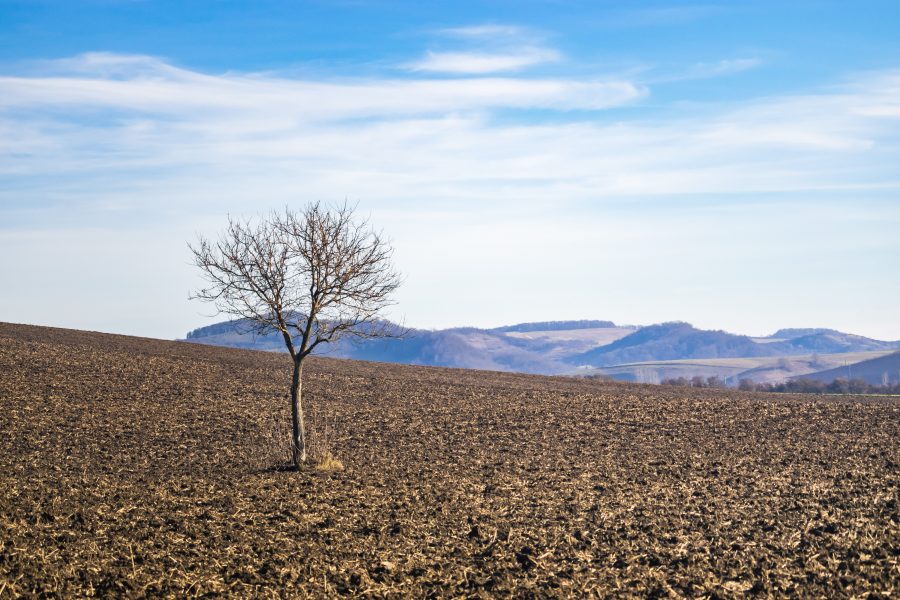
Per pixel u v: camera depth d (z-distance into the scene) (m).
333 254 23.03
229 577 13.69
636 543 16.16
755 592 13.30
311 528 17.02
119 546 15.19
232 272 22.80
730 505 19.48
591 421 34.50
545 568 14.57
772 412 36.91
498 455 27.05
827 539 16.19
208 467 24.28
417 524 17.59
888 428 31.97
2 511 17.58
